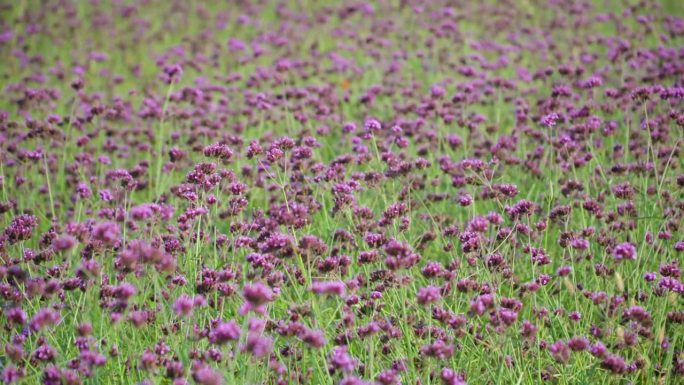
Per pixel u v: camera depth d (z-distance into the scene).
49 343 4.47
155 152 8.35
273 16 17.20
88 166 7.75
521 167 7.19
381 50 12.55
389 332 4.32
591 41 12.05
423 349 3.94
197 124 8.41
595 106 7.73
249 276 4.66
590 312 4.88
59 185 7.86
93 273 4.09
